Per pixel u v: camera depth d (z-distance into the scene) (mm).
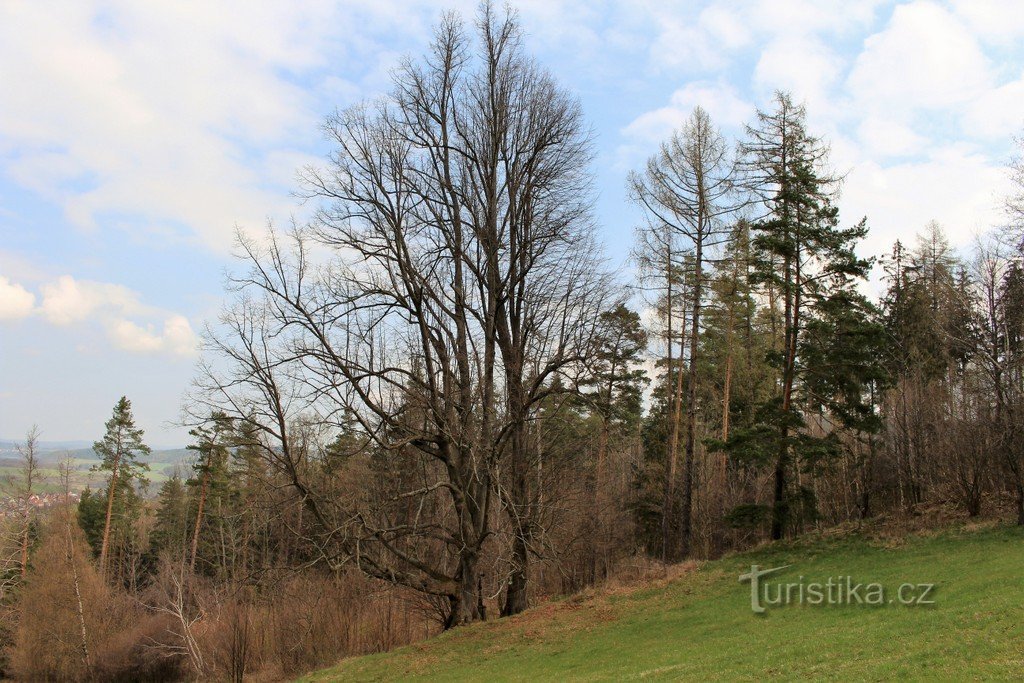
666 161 27031
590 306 21516
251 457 20844
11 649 38281
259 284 19219
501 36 23031
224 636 29828
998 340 24531
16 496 42938
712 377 36344
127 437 46125
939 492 26281
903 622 12867
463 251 22359
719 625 16719
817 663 11461
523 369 22703
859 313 25109
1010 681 8531
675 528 34438
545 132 22594
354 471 26312
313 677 18625
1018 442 20953
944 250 39844
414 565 20828
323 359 19188
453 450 21375
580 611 21141
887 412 29344
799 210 25062
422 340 21547
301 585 28422
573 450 26078
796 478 30578
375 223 20969
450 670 16953
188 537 47406
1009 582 13906
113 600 39500
